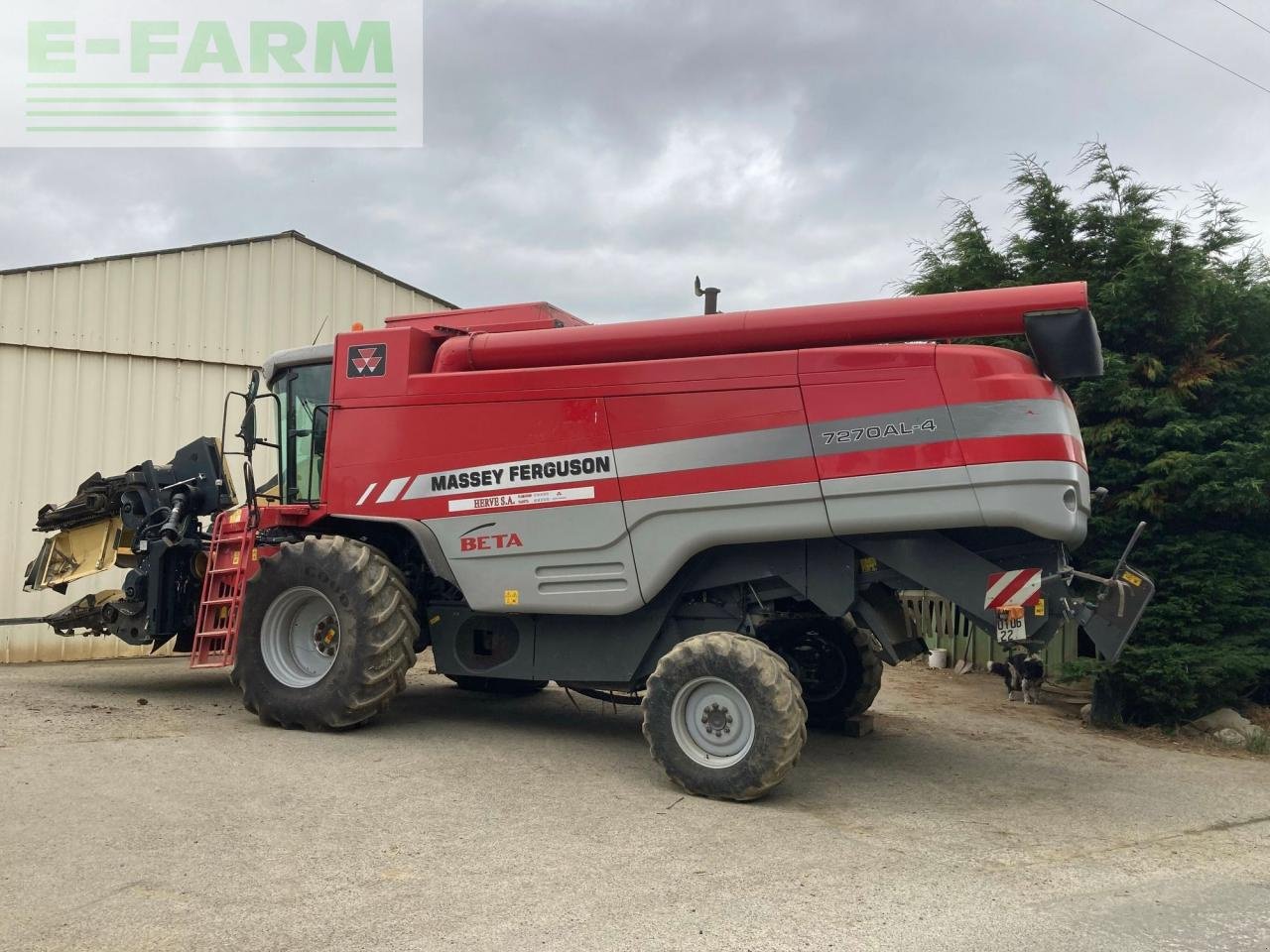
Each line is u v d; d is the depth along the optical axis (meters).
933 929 3.62
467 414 6.34
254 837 4.32
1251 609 8.09
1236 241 8.92
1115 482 8.55
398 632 6.43
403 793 5.12
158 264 11.62
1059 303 5.17
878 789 5.81
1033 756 6.98
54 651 10.95
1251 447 7.79
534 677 6.54
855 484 5.36
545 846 4.41
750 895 3.90
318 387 7.23
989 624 5.34
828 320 5.62
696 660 5.42
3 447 10.63
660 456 5.80
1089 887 4.19
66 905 3.49
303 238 12.67
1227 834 5.19
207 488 8.48
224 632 7.04
